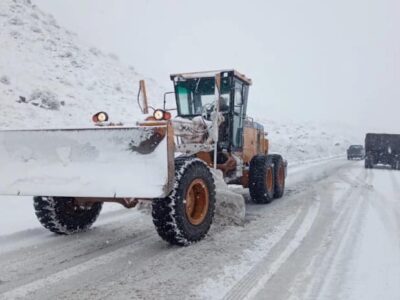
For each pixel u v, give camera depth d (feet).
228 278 11.62
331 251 14.40
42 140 14.94
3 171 15.51
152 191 13.32
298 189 32.83
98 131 14.19
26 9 81.87
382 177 45.39
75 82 61.82
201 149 20.08
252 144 27.04
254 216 20.94
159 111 15.10
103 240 16.10
